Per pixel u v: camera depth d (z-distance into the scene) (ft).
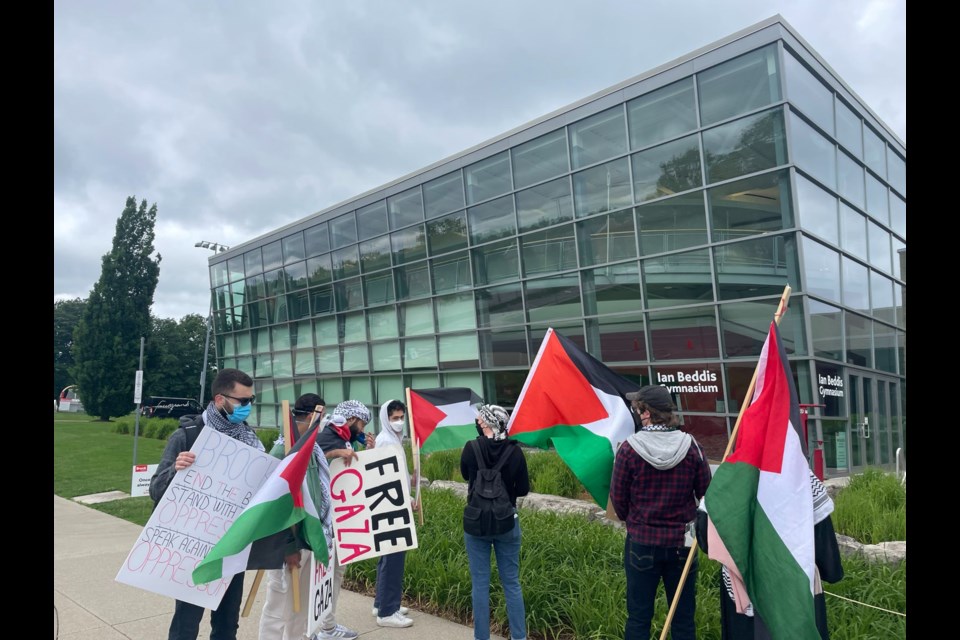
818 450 37.91
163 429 88.99
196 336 266.77
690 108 49.01
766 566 10.32
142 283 142.31
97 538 28.55
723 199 46.91
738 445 11.19
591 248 55.62
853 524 22.52
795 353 42.93
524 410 16.06
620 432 15.06
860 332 49.90
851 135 52.49
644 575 11.55
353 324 83.20
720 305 46.98
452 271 69.05
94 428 109.40
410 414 21.15
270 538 12.18
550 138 59.11
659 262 50.75
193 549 11.77
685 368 48.88
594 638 14.52
